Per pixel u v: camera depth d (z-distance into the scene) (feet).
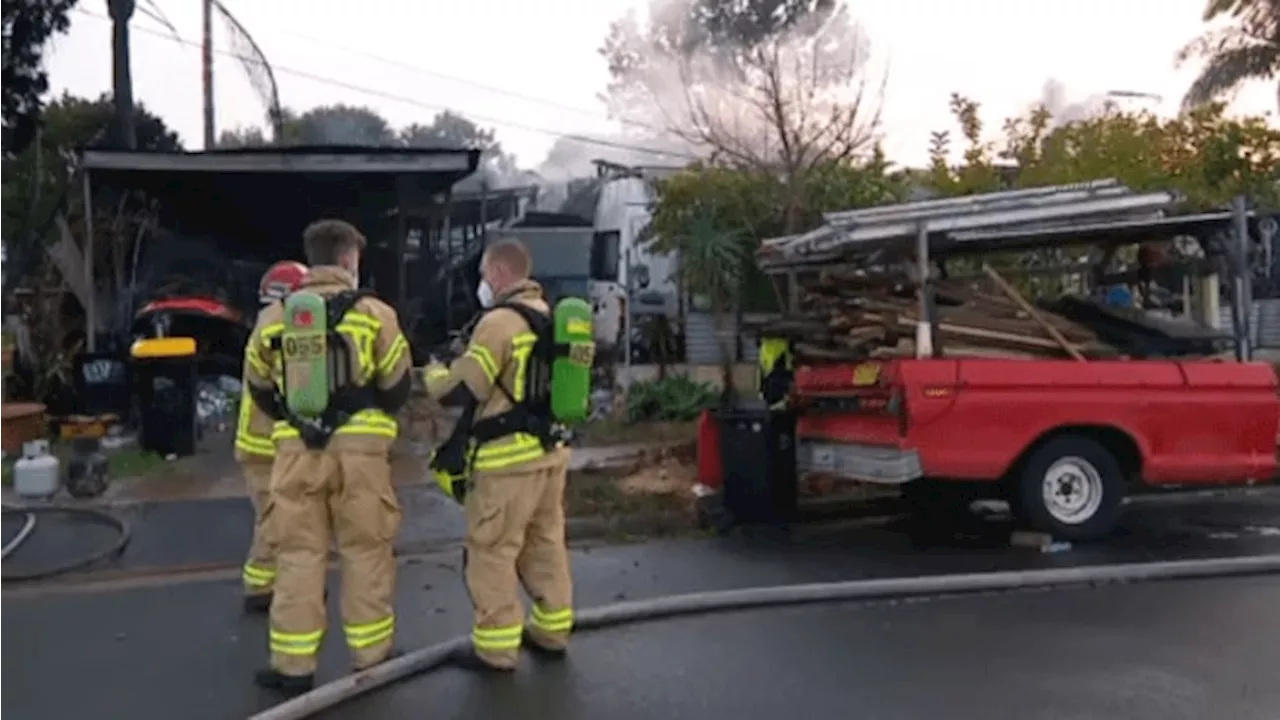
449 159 52.54
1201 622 22.48
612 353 57.21
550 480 20.17
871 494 34.81
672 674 19.75
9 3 62.39
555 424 19.86
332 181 60.64
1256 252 33.45
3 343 47.50
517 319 19.51
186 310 51.19
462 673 19.84
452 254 70.28
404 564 28.30
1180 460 29.53
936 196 60.18
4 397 46.60
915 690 18.83
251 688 19.49
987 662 20.24
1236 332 31.27
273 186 60.49
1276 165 64.44
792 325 31.94
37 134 65.36
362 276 62.34
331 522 19.60
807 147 58.95
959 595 24.84
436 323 63.57
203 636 22.61
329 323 18.90
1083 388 28.99
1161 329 32.37
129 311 56.18
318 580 19.33
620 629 22.40
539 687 19.13
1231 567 26.30
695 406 50.24
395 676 19.34
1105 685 18.92
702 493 33.24
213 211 60.90
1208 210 38.91
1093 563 27.32
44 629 23.21
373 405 19.26
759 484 31.60
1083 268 36.47
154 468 40.04
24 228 61.72
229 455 42.93
